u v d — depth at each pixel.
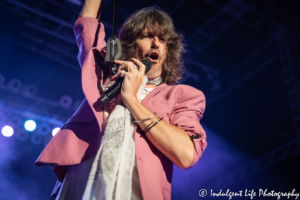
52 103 7.73
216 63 7.45
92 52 1.20
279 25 6.37
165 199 1.04
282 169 7.32
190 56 7.29
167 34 1.46
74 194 1.01
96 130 1.10
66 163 1.04
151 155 1.05
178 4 6.00
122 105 1.13
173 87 1.23
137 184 1.01
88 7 1.49
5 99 7.30
